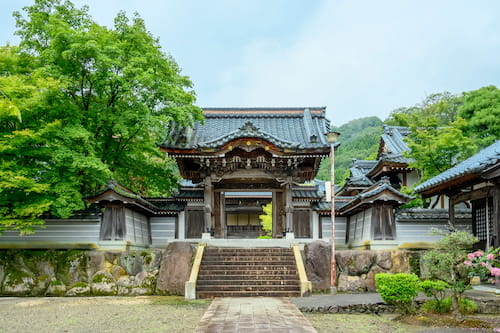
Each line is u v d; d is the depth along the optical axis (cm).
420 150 2362
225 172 2239
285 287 1534
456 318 1074
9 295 1681
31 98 1529
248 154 2181
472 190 1617
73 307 1348
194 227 2423
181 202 2456
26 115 1670
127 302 1449
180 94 2067
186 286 1501
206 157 2136
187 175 2405
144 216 2306
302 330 903
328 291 1627
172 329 990
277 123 2661
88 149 1770
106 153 2122
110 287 1669
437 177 1802
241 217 4734
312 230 2436
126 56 1978
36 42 1920
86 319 1131
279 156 2122
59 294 1673
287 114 2716
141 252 1725
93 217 1878
